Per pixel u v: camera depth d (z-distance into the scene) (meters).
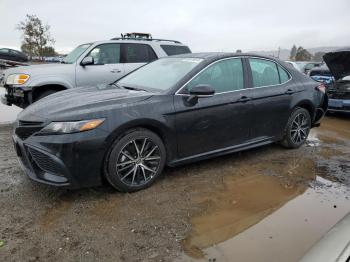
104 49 7.89
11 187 4.03
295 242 3.13
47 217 3.41
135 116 3.80
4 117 8.04
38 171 3.69
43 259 2.80
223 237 3.18
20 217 3.39
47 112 3.70
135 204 3.72
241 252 2.96
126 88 4.65
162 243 3.06
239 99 4.70
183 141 4.27
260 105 4.98
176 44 8.99
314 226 3.40
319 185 4.39
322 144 6.30
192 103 4.24
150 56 8.45
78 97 4.10
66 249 2.94
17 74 6.94
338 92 8.64
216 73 4.63
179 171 4.67
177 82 4.29
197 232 3.24
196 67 4.48
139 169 3.99
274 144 6.11
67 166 3.51
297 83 5.61
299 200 3.96
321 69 9.95
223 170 4.78
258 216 3.57
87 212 3.53
